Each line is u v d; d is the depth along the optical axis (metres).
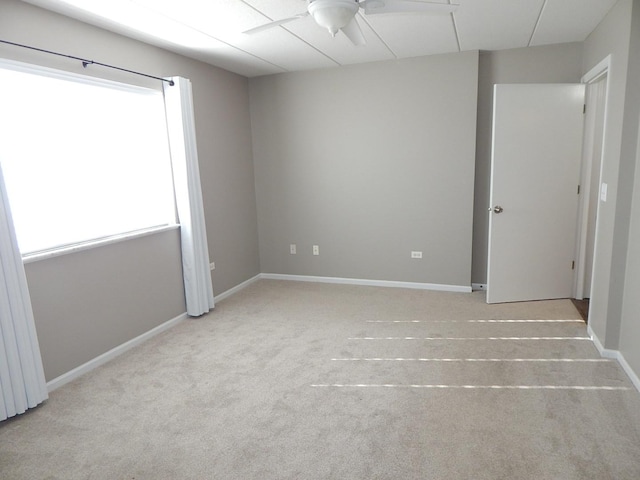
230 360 3.04
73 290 2.86
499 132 3.79
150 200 3.67
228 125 4.51
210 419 2.33
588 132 3.79
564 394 2.46
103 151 3.15
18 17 2.46
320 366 2.90
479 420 2.24
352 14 2.04
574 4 2.81
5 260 2.32
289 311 4.05
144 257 3.45
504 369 2.77
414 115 4.31
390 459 1.97
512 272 4.02
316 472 1.90
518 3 2.78
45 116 2.73
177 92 3.55
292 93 4.71
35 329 2.52
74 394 2.64
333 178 4.75
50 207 2.79
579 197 3.92
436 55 4.12
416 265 4.62
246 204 4.93
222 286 4.53
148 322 3.51
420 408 2.37
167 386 2.71
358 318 3.80
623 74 2.61
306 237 5.01
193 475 1.91
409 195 4.49
